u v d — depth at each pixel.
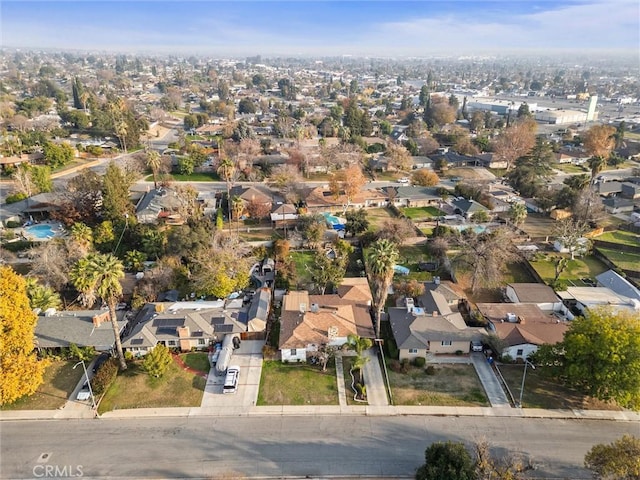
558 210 99.94
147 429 42.94
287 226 92.12
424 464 36.81
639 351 42.38
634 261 78.12
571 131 197.25
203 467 39.00
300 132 168.62
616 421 44.09
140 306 62.25
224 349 52.62
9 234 83.75
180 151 151.38
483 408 45.59
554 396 47.25
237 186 115.81
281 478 38.06
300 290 68.25
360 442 41.56
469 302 64.06
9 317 44.19
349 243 85.00
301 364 52.19
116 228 82.88
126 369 50.91
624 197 113.19
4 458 39.72
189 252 68.81
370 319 58.78
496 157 145.12
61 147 133.25
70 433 42.47
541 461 39.28
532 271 73.56
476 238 74.81
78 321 55.53
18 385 43.69
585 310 57.72
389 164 137.00
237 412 45.03
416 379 49.69
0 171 124.69
